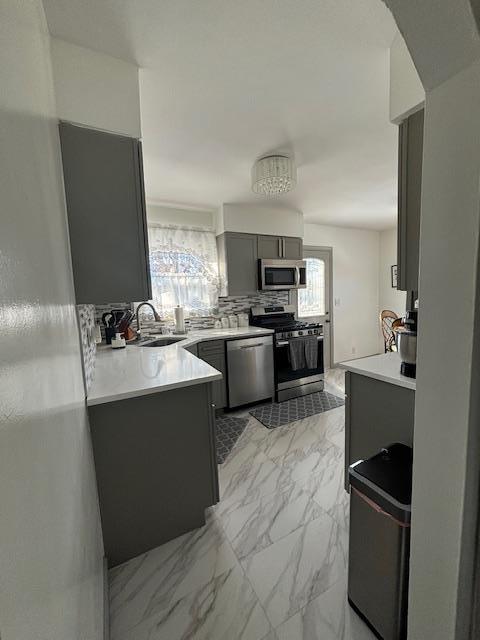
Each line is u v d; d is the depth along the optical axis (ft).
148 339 9.22
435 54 1.91
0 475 0.98
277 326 11.47
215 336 9.49
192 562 4.40
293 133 5.93
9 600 0.97
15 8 1.76
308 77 4.42
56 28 3.45
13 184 1.46
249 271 11.00
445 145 2.02
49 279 2.21
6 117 1.42
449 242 2.06
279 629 3.50
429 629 2.39
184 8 3.27
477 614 2.09
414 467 2.43
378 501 3.23
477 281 1.90
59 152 3.63
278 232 11.51
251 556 4.46
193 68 4.17
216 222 11.09
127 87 4.09
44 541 1.43
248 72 4.28
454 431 2.11
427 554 2.37
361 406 5.28
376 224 14.88
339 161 7.26
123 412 4.34
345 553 4.46
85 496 2.99
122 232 4.21
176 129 5.69
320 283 14.96
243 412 9.87
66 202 3.88
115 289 4.22
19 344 1.29
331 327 15.39
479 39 1.70
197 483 4.95
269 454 7.22
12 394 1.14
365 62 4.17
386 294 16.60
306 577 4.11
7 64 1.51
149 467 4.57
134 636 3.50
